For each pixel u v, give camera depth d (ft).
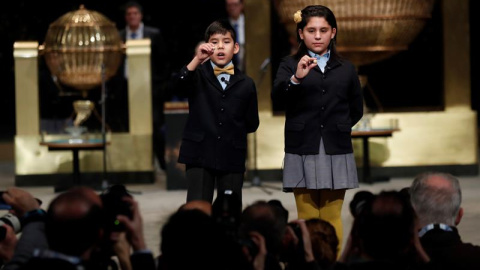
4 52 116.88
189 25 115.03
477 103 110.83
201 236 26.18
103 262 27.81
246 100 44.83
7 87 120.57
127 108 92.89
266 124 76.02
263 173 76.23
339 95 42.29
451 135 77.87
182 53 114.83
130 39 81.92
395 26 71.87
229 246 26.99
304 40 42.45
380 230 27.48
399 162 77.87
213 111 44.52
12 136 112.98
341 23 71.41
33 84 76.95
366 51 73.05
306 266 31.19
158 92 85.56
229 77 44.73
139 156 77.20
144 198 69.36
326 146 42.11
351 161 42.57
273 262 30.50
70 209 26.30
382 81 101.76
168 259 26.27
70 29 75.05
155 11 114.62
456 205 32.35
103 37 75.15
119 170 77.15
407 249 28.04
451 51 78.28
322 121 42.22
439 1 79.92
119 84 90.58
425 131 77.77
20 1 114.42
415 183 32.71
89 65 75.00
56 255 26.32
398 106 102.06
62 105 92.99
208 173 44.70
